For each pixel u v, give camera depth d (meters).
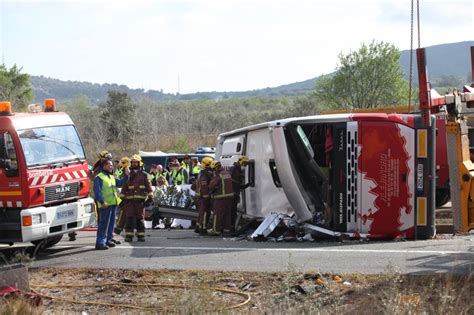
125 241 16.80
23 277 10.23
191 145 46.38
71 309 10.26
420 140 15.70
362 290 10.28
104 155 15.82
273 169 17.19
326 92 48.38
